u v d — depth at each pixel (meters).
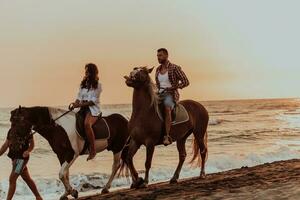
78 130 9.36
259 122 67.19
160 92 9.97
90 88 9.60
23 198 14.99
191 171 20.30
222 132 48.72
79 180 17.20
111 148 10.41
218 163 22.22
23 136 8.48
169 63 10.09
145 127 9.55
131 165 10.18
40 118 8.84
